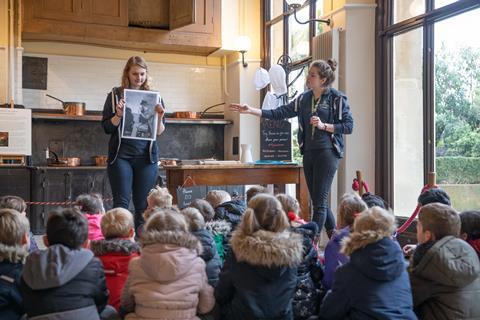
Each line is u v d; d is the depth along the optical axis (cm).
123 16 778
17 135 716
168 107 865
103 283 246
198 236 285
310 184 427
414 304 260
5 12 721
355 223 256
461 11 482
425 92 518
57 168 716
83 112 780
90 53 819
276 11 805
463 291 250
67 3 751
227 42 827
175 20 791
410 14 540
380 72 571
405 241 529
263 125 596
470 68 475
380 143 571
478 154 468
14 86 734
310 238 289
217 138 891
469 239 283
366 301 241
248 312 247
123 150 379
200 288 251
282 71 675
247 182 495
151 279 243
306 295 276
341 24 592
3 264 249
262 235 247
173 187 483
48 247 241
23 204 325
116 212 287
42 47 791
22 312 254
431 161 516
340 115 414
